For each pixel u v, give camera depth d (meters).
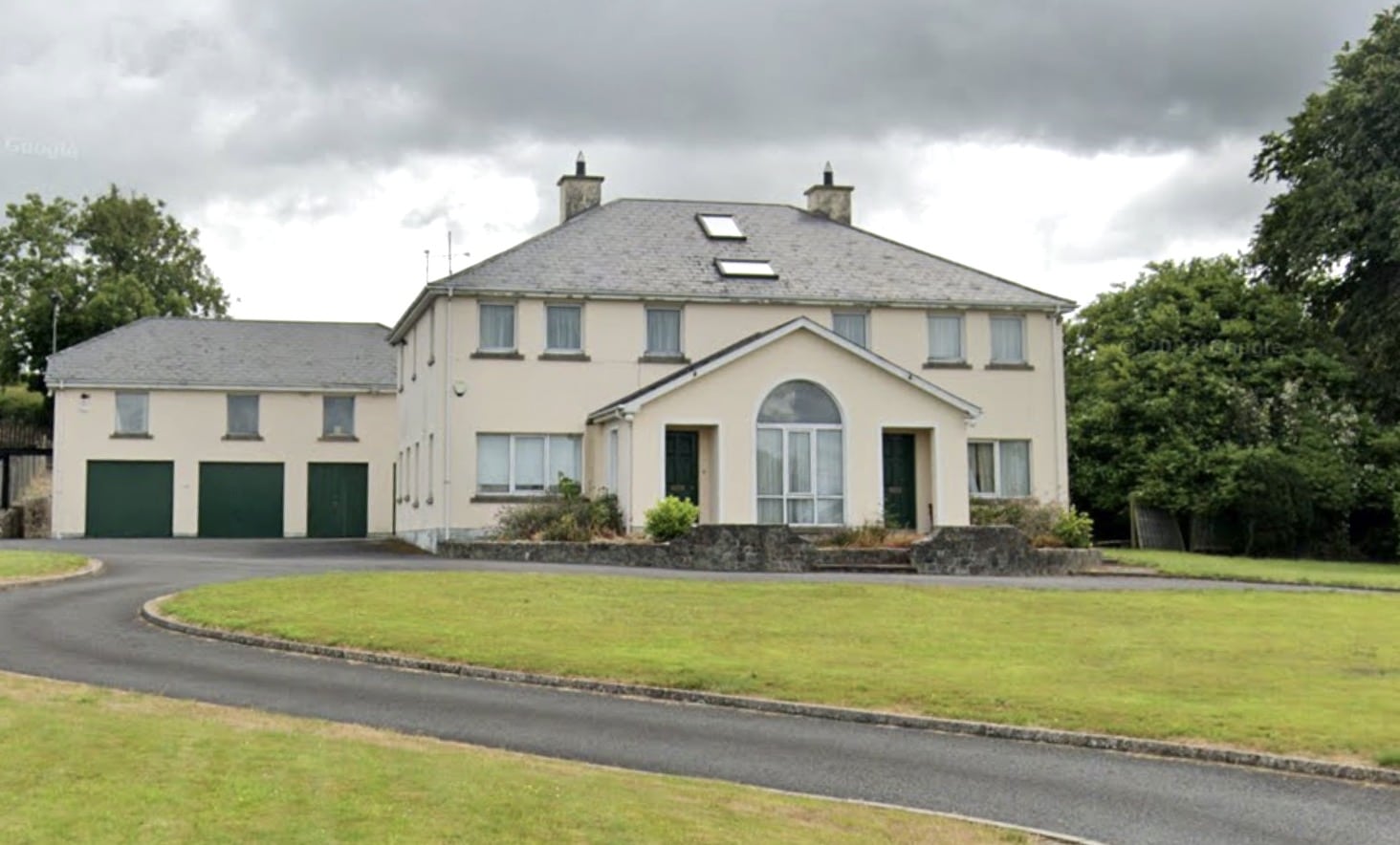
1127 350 43.53
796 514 31.67
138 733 10.89
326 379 46.91
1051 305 36.78
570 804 9.58
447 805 9.31
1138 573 28.34
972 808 10.73
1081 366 45.66
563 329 34.09
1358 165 41.16
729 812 9.83
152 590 21.98
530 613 19.33
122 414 45.34
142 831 8.30
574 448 33.84
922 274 36.94
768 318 35.16
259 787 9.42
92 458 44.84
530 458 33.59
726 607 20.17
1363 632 19.17
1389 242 39.81
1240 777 11.86
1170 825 10.32
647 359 34.28
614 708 14.20
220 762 10.11
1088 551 29.03
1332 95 41.78
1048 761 12.38
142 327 48.59
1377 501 41.22
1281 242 44.06
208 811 8.80
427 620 18.58
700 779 11.12
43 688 13.06
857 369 32.06
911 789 11.28
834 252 37.38
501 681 15.51
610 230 36.56
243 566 26.28
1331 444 40.78
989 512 32.78
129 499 45.09
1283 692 14.83
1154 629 19.11
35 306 57.44
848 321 35.81
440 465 33.12
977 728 13.41
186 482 45.50
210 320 49.84
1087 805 10.87
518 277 33.81
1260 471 38.59
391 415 47.28
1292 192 44.00
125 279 59.34
